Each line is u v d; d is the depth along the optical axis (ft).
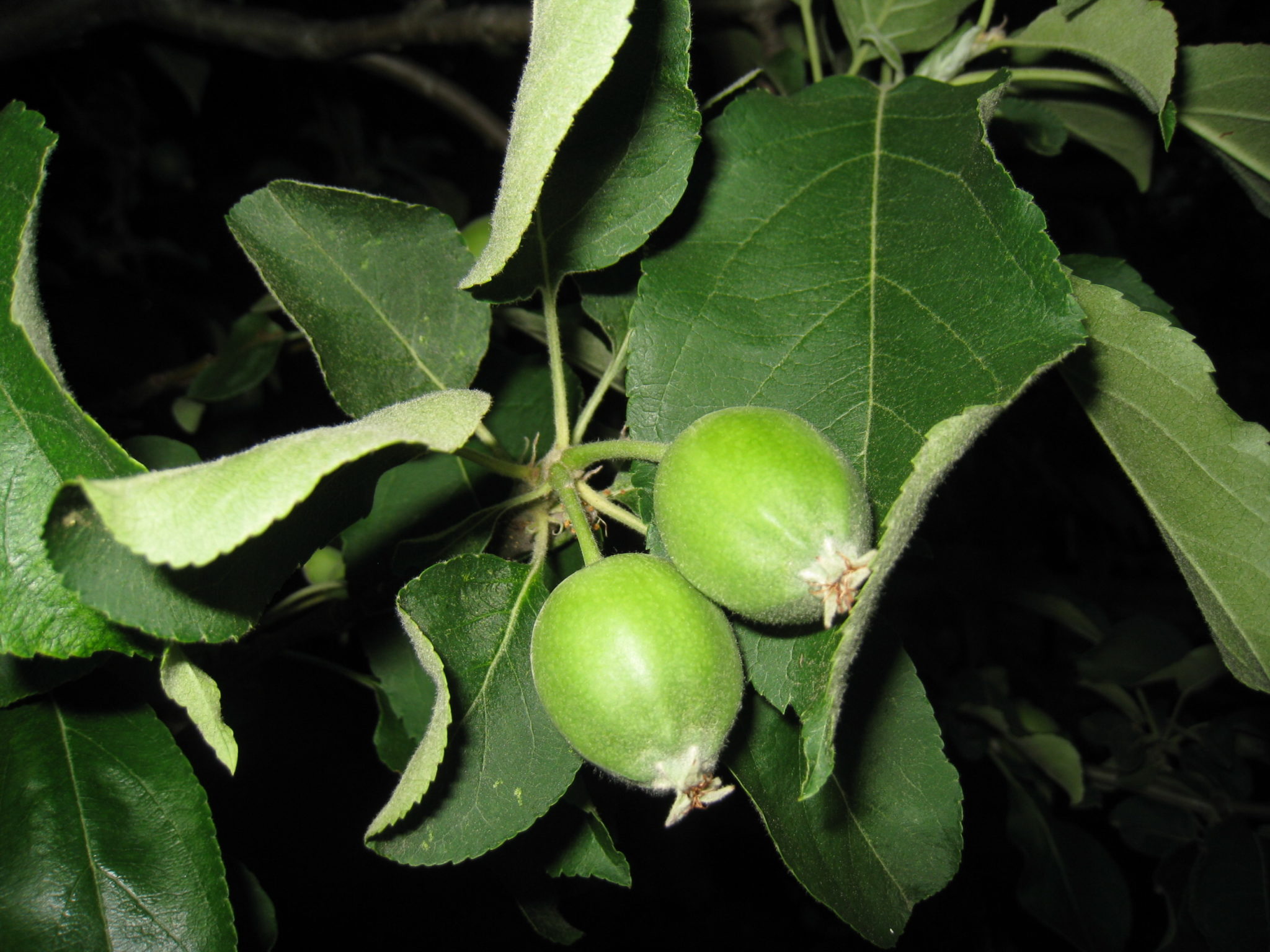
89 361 1.23
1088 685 1.20
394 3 1.46
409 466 0.73
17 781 0.56
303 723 1.09
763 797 0.55
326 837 1.13
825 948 1.60
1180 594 1.59
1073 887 1.02
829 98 0.55
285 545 0.46
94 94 1.32
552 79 0.45
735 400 0.49
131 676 0.60
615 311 0.59
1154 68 0.59
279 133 1.47
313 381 1.20
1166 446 0.54
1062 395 1.40
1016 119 0.69
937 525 1.43
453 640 0.51
